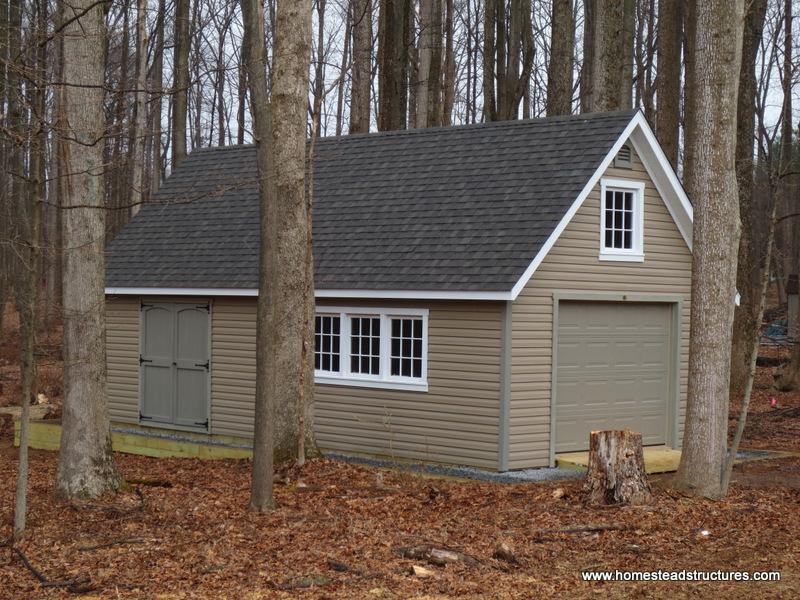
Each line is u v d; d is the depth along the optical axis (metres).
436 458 16.97
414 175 19.58
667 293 18.94
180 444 19.66
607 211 18.09
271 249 12.23
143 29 23.28
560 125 18.69
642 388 18.72
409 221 18.31
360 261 17.94
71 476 13.09
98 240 12.95
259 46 12.30
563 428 17.31
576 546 11.30
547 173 17.59
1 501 13.62
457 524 12.18
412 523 12.23
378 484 14.41
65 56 12.47
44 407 23.38
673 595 9.51
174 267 20.69
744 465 17.45
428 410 17.09
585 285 17.48
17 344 31.55
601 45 25.47
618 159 17.92
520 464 16.41
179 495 13.98
